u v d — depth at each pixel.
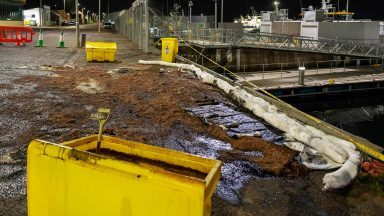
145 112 8.11
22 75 11.90
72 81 11.26
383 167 5.39
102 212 2.52
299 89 24.11
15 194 4.25
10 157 5.32
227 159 5.57
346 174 4.70
